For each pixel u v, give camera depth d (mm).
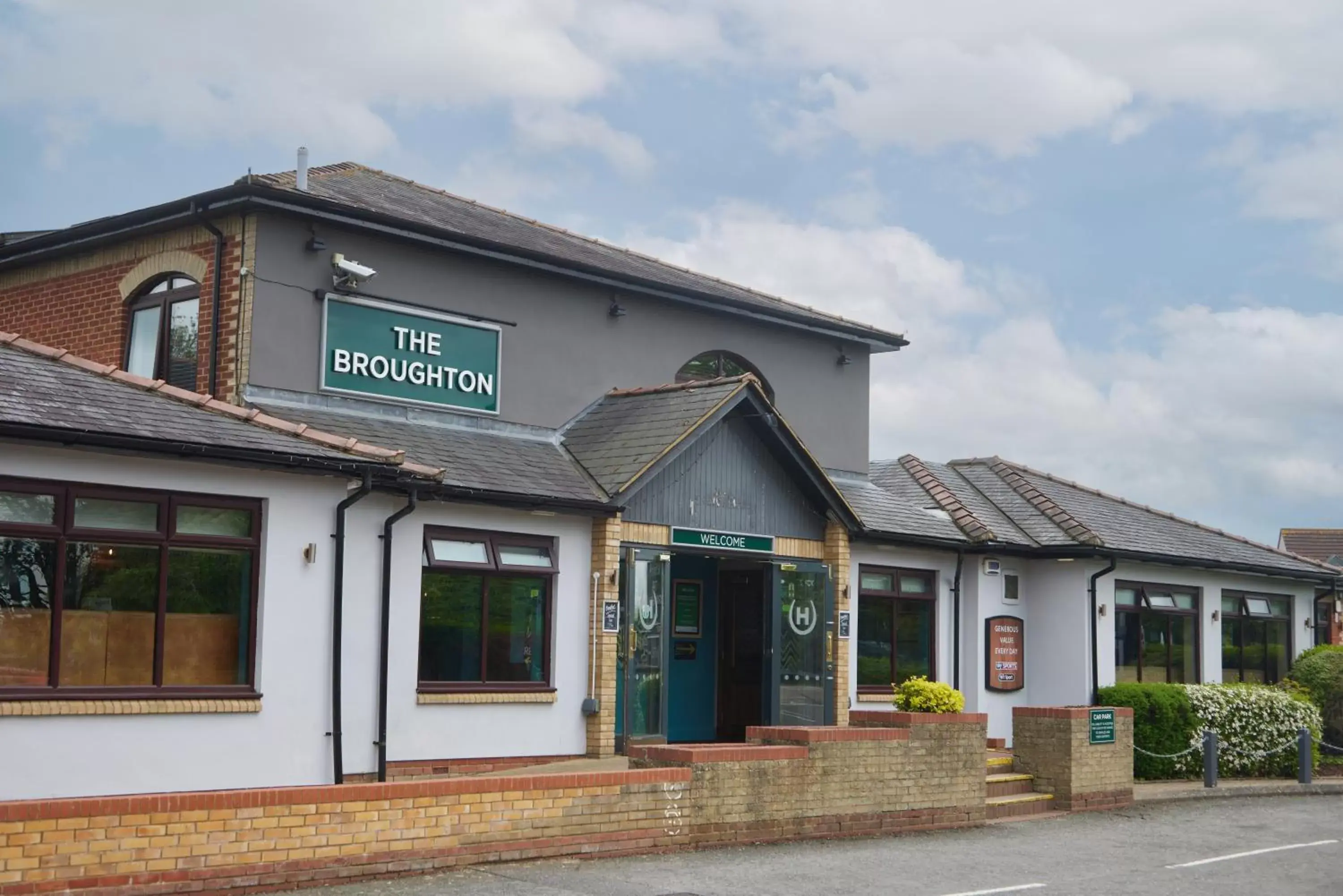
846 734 14945
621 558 16641
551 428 18125
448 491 14656
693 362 20391
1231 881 13141
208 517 12984
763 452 18547
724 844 13656
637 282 18891
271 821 10406
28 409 11570
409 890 10625
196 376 15961
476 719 15188
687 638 19391
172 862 9852
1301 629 28469
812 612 19094
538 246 18797
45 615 11875
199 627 12883
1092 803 18562
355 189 18375
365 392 16234
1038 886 12320
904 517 21344
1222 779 22766
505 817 11922
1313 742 24156
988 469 26031
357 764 14016
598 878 11484
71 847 9375
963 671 21922
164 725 12398
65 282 17734
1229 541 27609
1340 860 14719
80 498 12094
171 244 16406
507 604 15758
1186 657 25234
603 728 16203
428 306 16891
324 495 13750
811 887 11672
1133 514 26484
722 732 19672
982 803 16562
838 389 22234
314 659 13562
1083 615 22641
